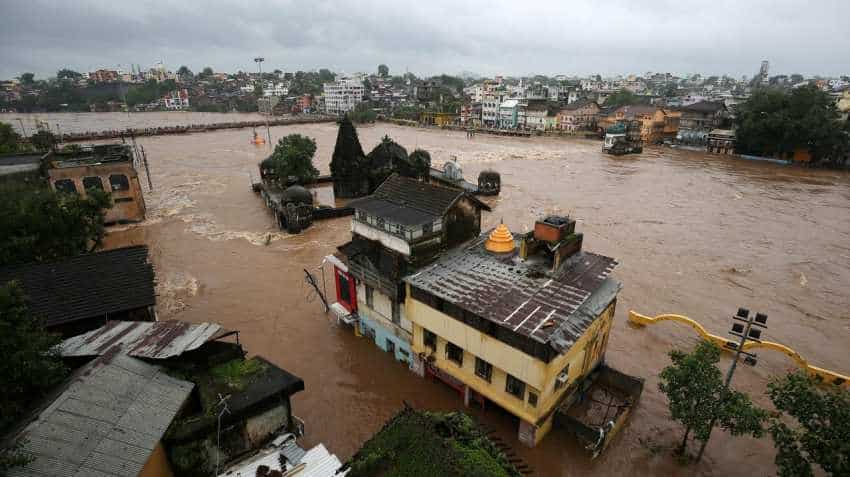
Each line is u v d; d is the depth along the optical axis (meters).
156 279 41.34
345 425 24.08
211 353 20.41
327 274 42.12
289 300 37.16
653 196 70.06
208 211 62.53
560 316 20.41
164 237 52.53
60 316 23.80
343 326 32.88
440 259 26.92
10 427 15.66
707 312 35.81
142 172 87.38
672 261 45.53
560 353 18.44
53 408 15.22
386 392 26.30
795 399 17.59
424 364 26.45
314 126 171.25
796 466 16.75
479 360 22.56
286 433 19.83
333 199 70.38
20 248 29.50
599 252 47.84
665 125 130.00
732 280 41.31
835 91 157.50
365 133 150.62
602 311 22.03
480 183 70.50
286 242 50.81
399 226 26.47
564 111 146.75
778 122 93.31
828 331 33.28
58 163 56.16
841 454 15.69
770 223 57.00
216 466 17.86
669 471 21.34
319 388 26.75
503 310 20.95
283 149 70.44
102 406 15.89
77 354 19.33
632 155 108.94
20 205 30.94
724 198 68.69
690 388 19.75
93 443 14.54
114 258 27.95
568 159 103.50
